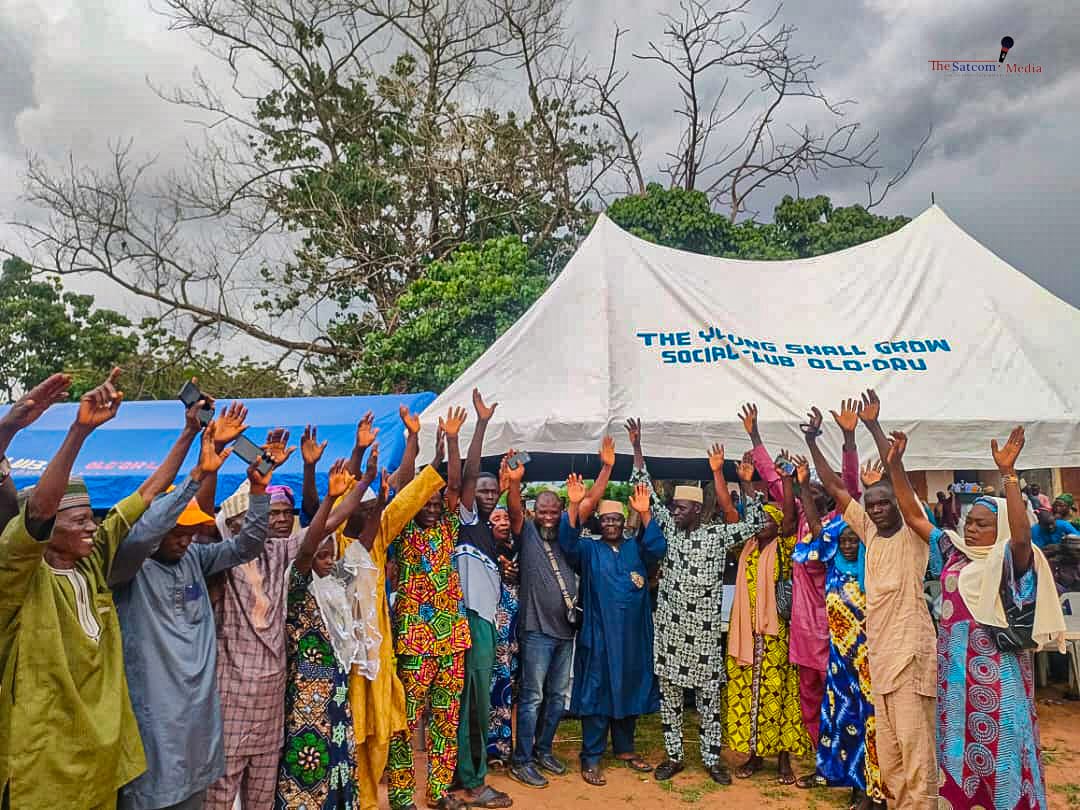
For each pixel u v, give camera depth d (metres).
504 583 6.39
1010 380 7.92
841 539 5.60
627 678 6.32
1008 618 4.28
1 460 3.04
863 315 8.82
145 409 9.05
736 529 6.21
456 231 21.67
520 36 22.91
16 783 3.01
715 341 8.12
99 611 3.33
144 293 22.08
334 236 21.11
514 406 7.53
